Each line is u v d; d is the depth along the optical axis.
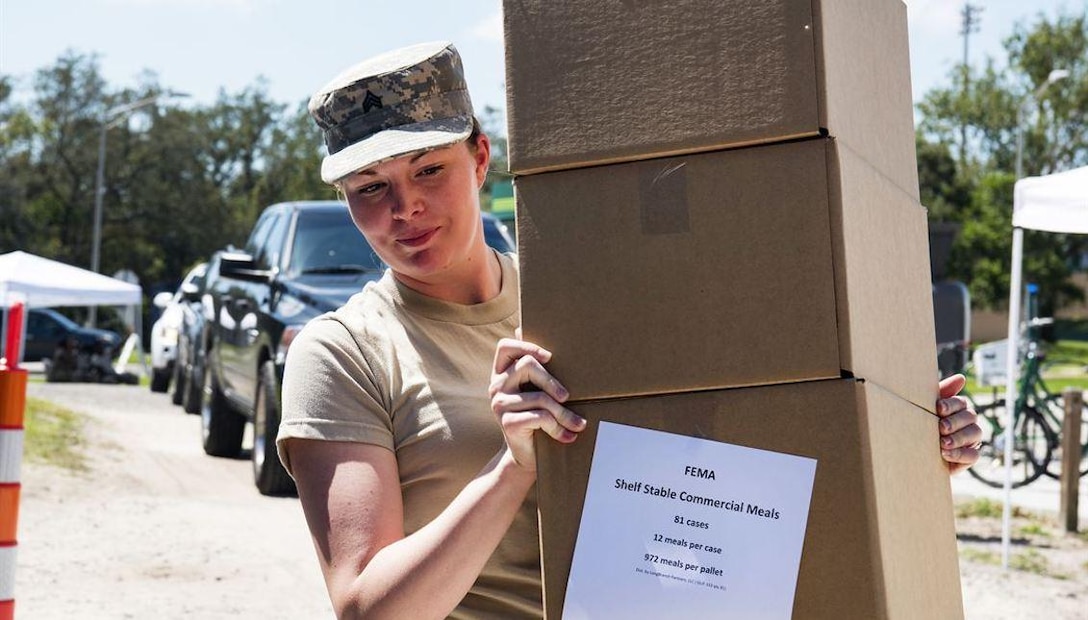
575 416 1.81
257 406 9.88
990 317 62.41
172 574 7.08
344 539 1.95
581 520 1.82
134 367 37.50
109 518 8.66
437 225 2.08
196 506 9.21
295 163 72.44
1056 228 7.44
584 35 1.82
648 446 1.80
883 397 1.82
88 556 7.47
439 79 2.08
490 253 2.29
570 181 1.83
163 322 21.83
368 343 2.11
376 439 2.03
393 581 1.87
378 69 2.06
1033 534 9.78
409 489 2.07
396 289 2.17
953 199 62.56
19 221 58.84
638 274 1.80
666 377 1.79
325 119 2.10
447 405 2.09
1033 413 12.51
